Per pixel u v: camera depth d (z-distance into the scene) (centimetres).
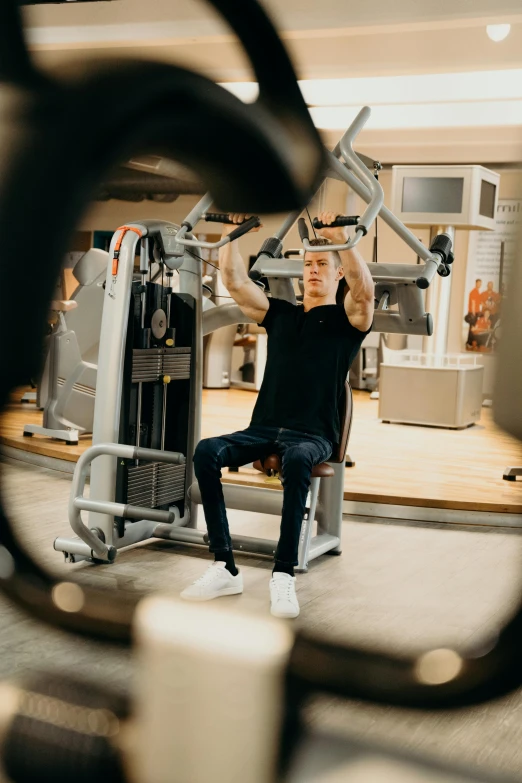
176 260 353
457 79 669
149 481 358
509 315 18
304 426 309
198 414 382
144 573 332
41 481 489
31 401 705
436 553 381
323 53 617
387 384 741
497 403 18
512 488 473
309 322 315
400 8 495
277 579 284
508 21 494
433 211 619
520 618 21
